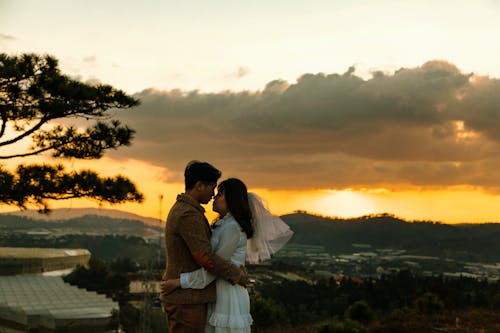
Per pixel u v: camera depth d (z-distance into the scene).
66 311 28.38
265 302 19.17
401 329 16.91
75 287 43.12
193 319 3.87
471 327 16.44
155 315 23.00
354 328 18.27
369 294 81.25
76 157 14.54
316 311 75.19
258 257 4.32
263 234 4.30
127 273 96.44
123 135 14.80
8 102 13.34
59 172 13.73
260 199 4.38
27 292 37.75
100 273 75.38
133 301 62.31
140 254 162.50
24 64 12.95
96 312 28.38
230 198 4.08
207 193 3.98
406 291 77.62
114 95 14.38
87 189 13.70
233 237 3.95
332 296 85.75
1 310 29.19
